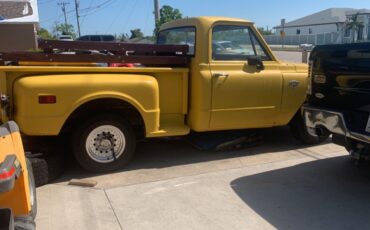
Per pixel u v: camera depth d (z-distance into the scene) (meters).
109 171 5.16
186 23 5.74
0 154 2.80
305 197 4.42
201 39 5.29
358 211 4.10
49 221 3.91
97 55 4.95
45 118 4.61
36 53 4.71
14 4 12.54
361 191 4.56
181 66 5.43
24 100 4.52
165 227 3.80
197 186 4.73
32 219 3.16
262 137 6.32
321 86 4.64
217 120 5.47
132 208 4.18
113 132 5.09
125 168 5.32
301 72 5.95
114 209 4.16
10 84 4.63
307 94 4.88
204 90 5.29
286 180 4.89
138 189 4.65
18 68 4.57
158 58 5.22
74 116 4.96
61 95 4.62
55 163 4.84
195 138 5.92
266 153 5.94
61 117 4.66
